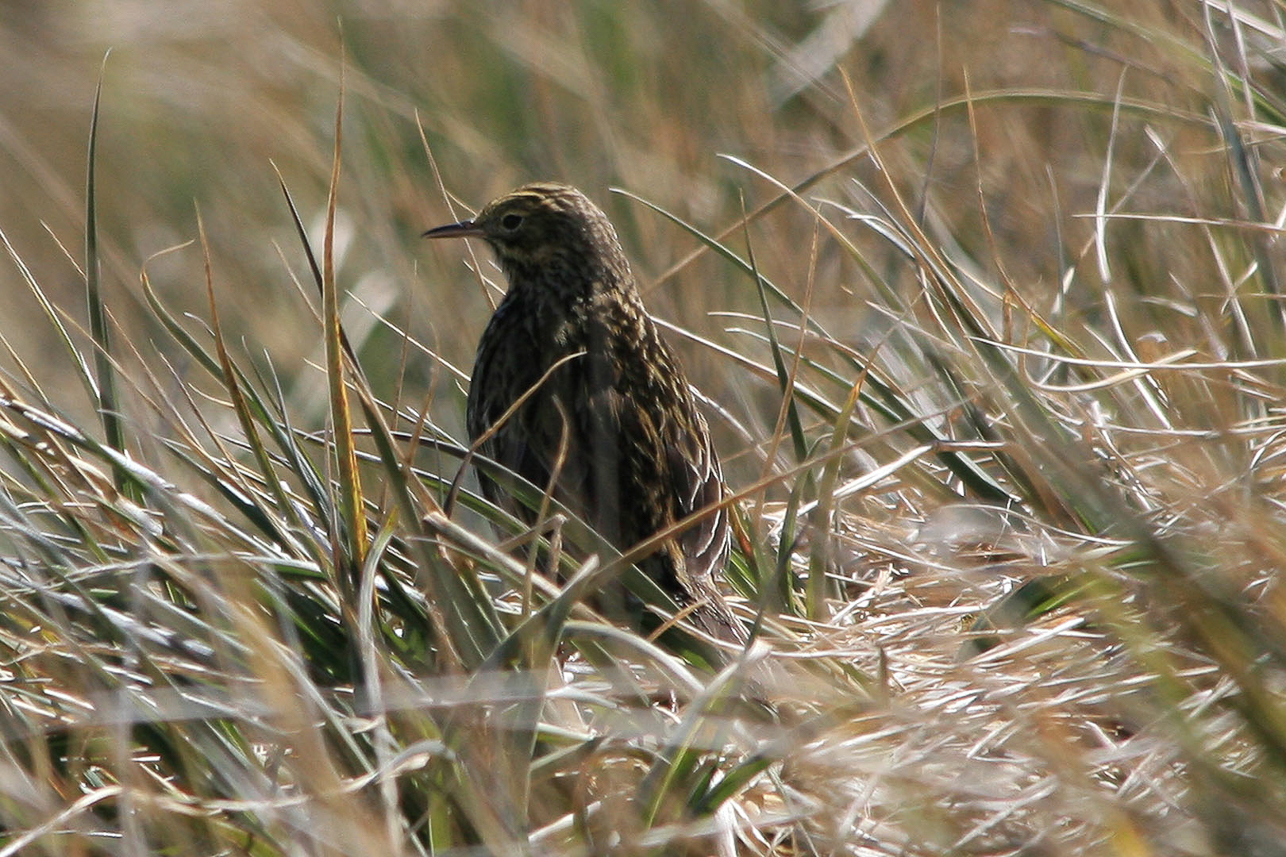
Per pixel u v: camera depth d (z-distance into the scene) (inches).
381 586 326.0
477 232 450.9
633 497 399.5
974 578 345.4
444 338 545.3
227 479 347.9
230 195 685.9
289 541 326.3
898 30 581.3
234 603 292.8
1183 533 317.4
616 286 439.8
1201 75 450.3
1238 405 364.2
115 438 360.8
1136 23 474.6
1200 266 420.8
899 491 398.0
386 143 617.0
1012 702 289.0
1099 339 399.9
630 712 283.9
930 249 391.9
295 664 284.5
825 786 282.7
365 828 253.4
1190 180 437.7
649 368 421.1
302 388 587.2
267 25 711.1
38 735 275.0
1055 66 537.6
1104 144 505.0
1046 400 390.9
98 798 270.4
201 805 265.4
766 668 297.1
